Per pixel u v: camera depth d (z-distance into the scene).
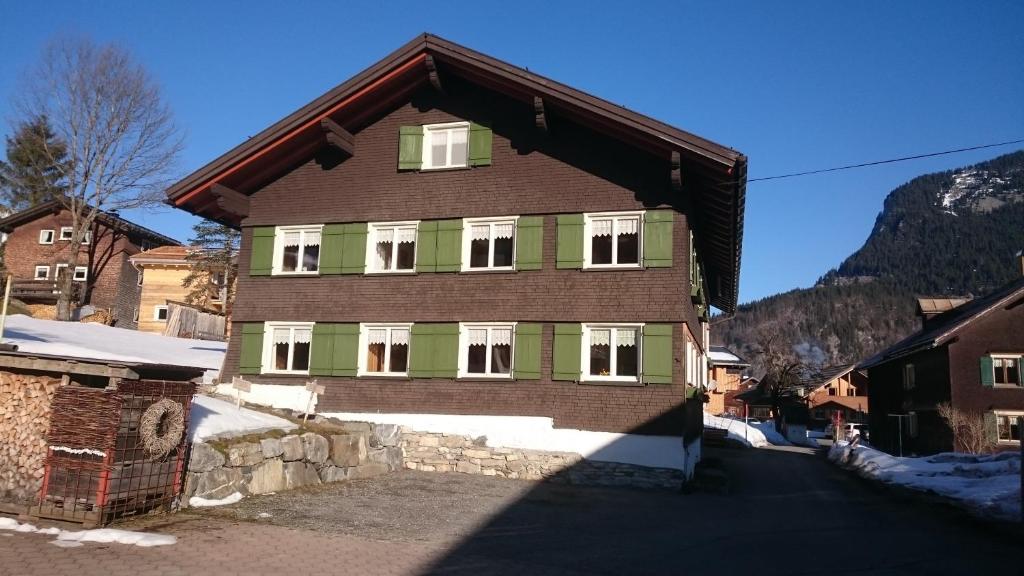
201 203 21.14
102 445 9.20
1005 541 11.81
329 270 20.59
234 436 12.31
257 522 10.26
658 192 18.30
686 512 14.17
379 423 18.59
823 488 19.88
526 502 14.26
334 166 21.05
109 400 9.26
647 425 17.56
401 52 19.41
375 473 16.55
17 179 58.97
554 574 8.59
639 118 17.22
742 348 193.12
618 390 17.89
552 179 19.17
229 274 46.62
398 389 19.52
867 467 25.17
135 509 9.69
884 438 45.81
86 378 9.95
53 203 48.22
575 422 18.05
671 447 17.33
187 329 36.38
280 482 13.01
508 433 18.36
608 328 18.38
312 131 20.36
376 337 20.17
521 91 18.72
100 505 9.04
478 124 19.98
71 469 9.23
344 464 15.28
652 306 17.95
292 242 21.28
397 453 18.02
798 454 37.09
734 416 77.81
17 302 41.03
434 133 20.59
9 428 9.65
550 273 18.81
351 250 20.50
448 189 19.98
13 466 9.55
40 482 9.42
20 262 48.78
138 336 31.28
